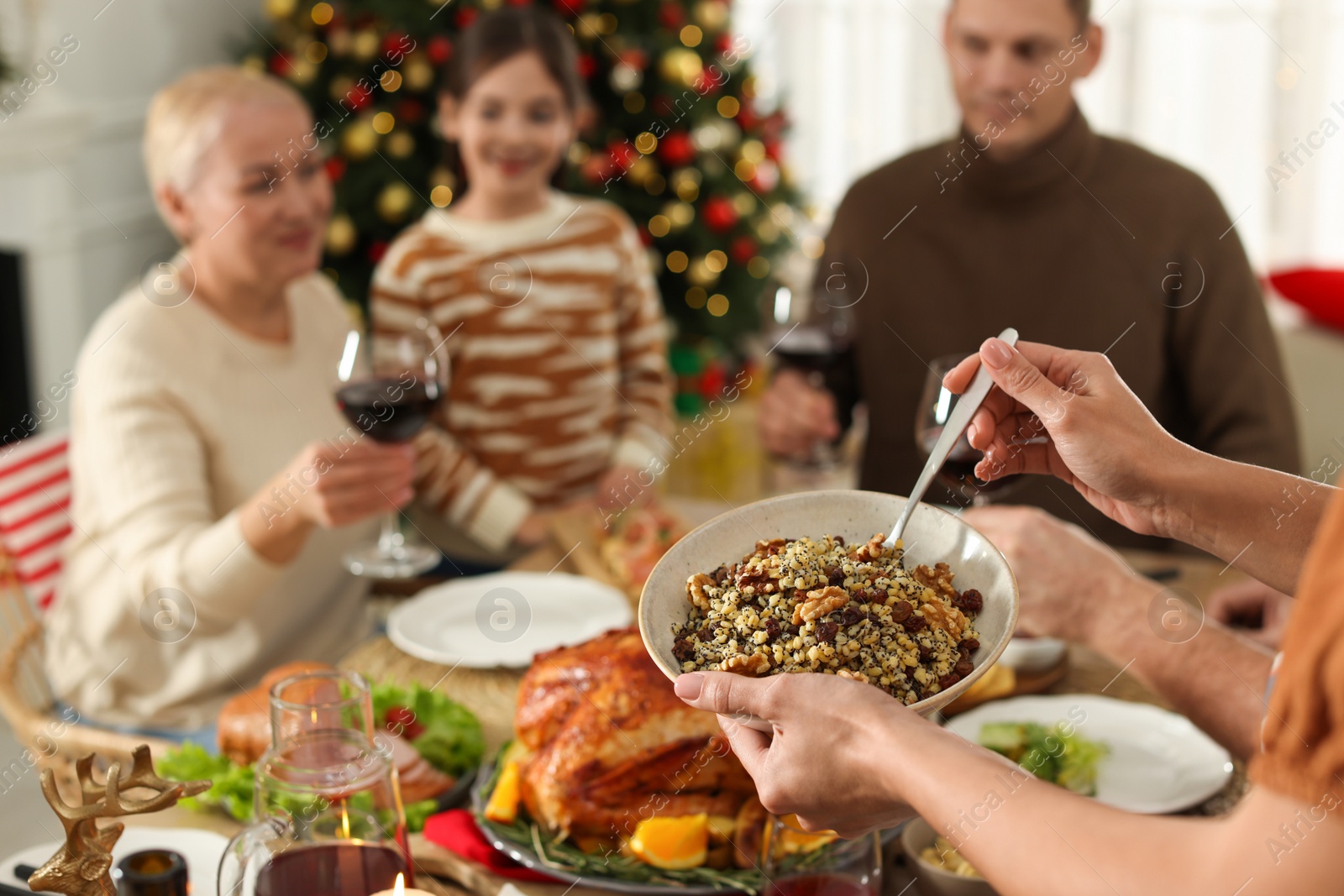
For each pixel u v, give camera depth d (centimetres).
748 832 95
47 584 179
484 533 207
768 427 186
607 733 97
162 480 163
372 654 141
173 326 171
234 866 81
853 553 80
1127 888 56
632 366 245
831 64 468
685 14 353
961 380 90
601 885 93
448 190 330
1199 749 108
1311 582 52
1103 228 183
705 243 352
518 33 218
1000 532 118
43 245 326
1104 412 81
